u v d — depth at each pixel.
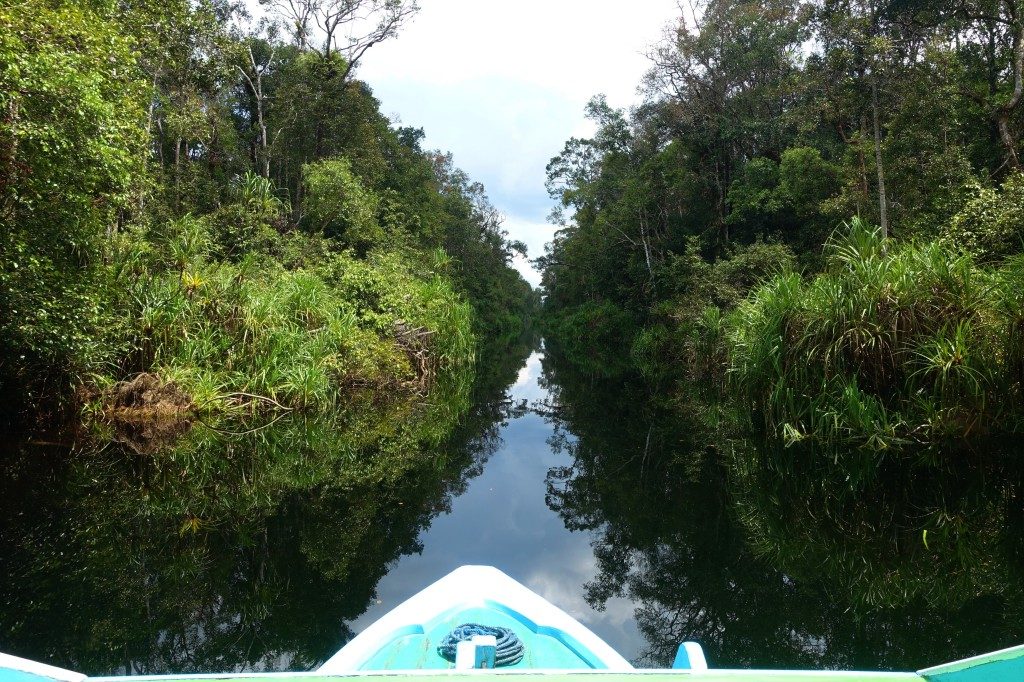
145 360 9.70
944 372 7.20
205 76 18.08
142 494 6.89
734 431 11.15
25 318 7.50
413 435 10.96
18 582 4.76
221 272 11.56
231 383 10.22
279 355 10.96
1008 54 16.50
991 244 10.76
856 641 3.89
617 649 3.98
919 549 5.32
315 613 4.38
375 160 25.19
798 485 7.37
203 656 3.73
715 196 27.36
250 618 4.28
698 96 25.14
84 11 8.24
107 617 4.24
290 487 7.44
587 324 36.72
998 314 7.61
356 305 15.98
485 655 2.57
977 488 6.71
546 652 3.33
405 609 3.71
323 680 1.74
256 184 18.84
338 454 9.12
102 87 8.16
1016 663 1.63
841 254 8.56
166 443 8.77
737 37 23.94
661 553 5.72
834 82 18.55
